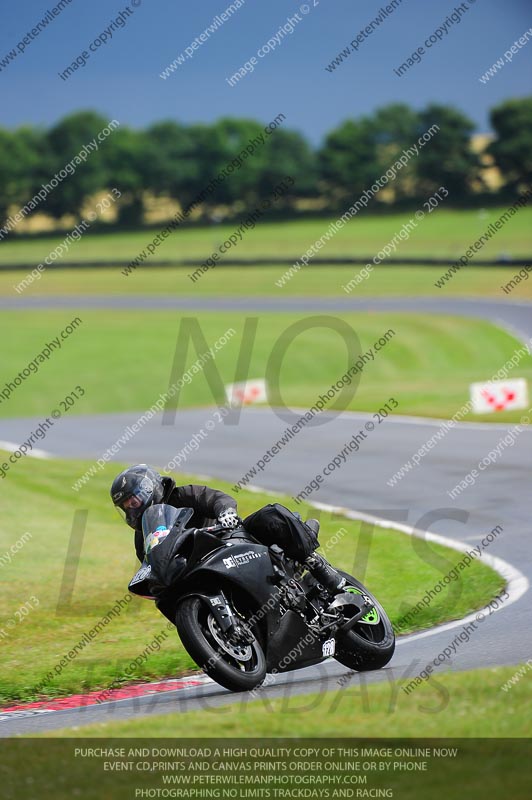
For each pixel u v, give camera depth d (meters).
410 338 154.50
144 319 185.62
